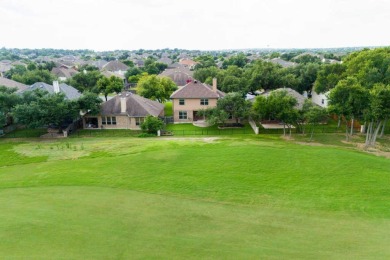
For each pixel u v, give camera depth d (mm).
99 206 21328
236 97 51156
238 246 15961
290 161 30797
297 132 47969
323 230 17969
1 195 23703
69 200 22469
